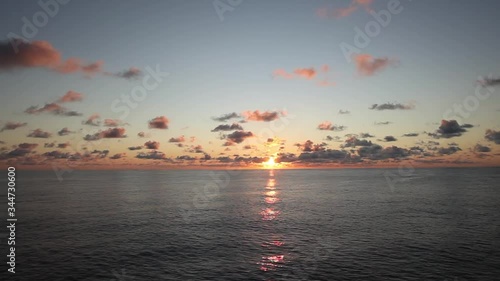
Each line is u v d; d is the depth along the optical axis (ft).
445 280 91.09
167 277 94.53
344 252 118.83
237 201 289.94
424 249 121.60
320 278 93.15
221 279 92.94
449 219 184.24
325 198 312.50
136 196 332.39
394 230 155.63
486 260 108.06
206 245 129.59
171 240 137.59
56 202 269.03
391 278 92.73
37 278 93.56
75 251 119.96
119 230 157.58
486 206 236.84
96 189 425.69
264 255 115.75
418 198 299.79
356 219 188.14
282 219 190.80
